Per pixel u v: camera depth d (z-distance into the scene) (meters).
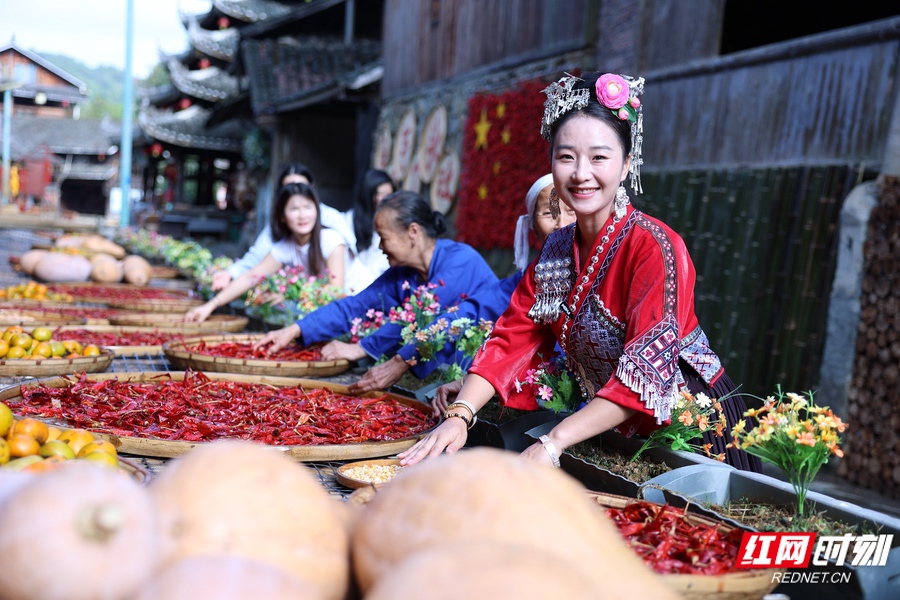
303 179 4.71
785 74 5.82
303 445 1.86
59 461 1.32
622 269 1.85
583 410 1.72
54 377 2.54
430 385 2.66
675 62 6.91
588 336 1.93
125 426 1.97
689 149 6.72
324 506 0.88
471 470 0.85
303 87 15.94
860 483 4.95
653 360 1.70
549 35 8.59
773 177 5.74
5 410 1.50
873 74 5.15
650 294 1.76
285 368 2.87
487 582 0.67
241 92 17.72
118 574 0.69
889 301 4.84
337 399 2.52
